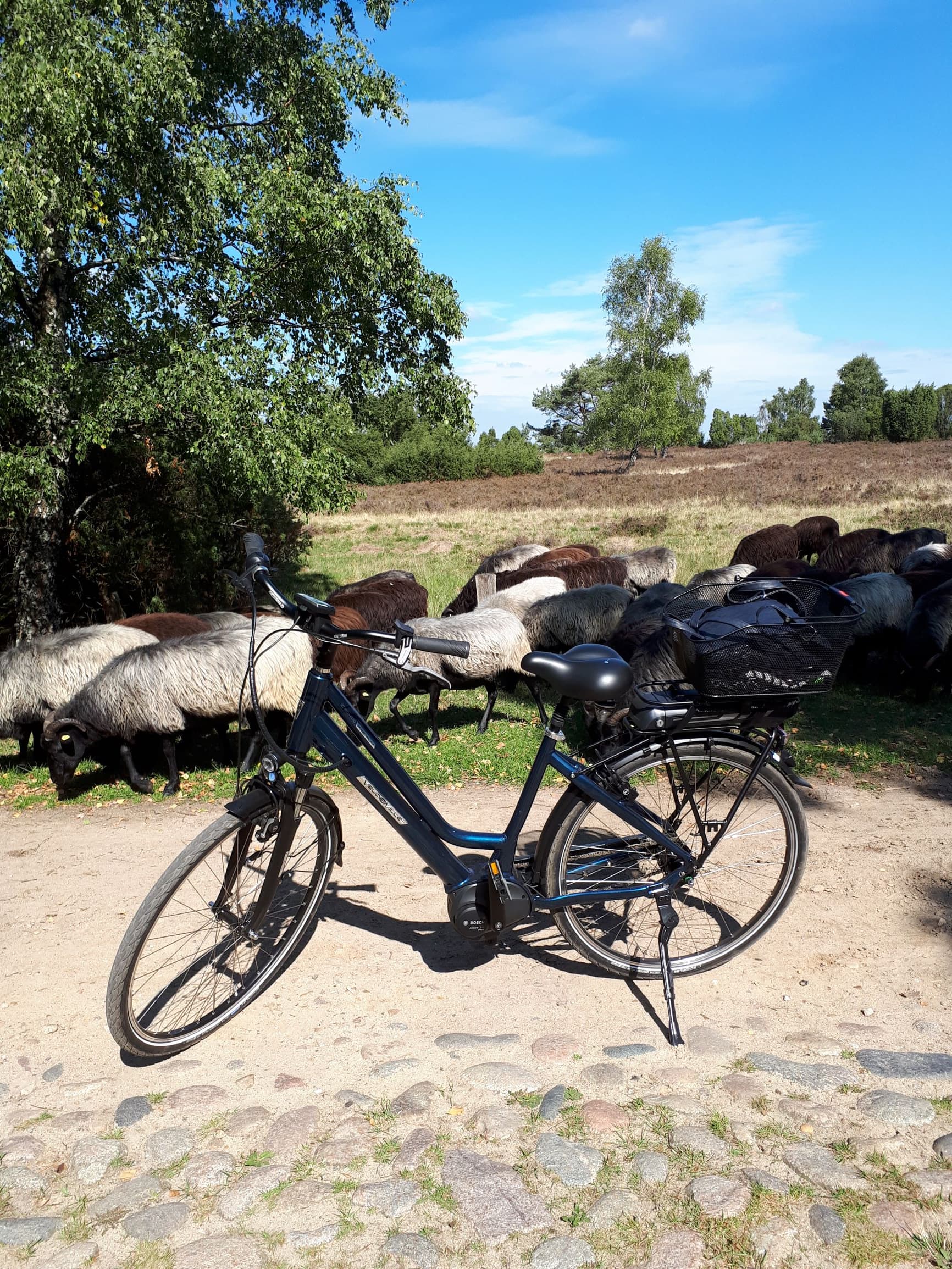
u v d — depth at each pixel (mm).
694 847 3174
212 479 13234
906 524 22219
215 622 8258
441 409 13984
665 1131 2363
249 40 12570
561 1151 2275
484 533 25297
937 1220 2016
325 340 13203
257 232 10945
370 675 7164
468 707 8602
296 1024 2992
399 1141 2369
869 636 8633
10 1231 2102
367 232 11688
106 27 9750
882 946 3406
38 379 10367
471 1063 2715
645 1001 3051
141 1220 2119
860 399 91812
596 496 35625
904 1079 2557
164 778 6457
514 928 3613
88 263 11406
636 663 6266
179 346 10555
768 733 3010
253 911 3053
